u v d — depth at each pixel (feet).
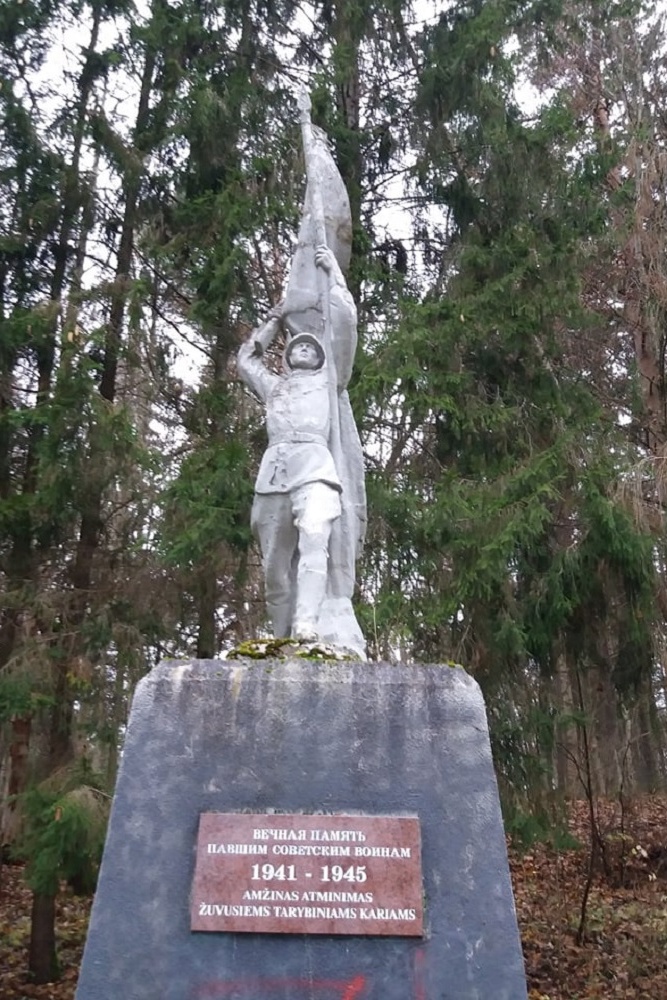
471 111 40.24
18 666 31.55
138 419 37.58
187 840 13.41
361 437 37.63
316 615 16.55
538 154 39.37
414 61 43.16
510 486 33.55
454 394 36.29
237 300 37.35
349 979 12.67
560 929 36.86
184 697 14.34
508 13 40.86
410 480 36.55
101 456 32.42
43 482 32.32
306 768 13.96
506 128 39.34
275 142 38.68
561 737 40.06
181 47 39.58
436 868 13.38
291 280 20.48
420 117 42.09
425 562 34.47
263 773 13.89
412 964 12.78
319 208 20.49
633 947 34.99
